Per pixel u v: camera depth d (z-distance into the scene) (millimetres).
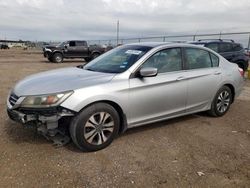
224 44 12578
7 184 3227
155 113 4746
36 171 3520
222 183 3408
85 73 4613
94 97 3953
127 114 4387
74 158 3891
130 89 4320
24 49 60469
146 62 4625
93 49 24062
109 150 4191
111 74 4422
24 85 4277
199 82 5297
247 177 3564
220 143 4613
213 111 5832
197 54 5477
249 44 19812
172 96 4891
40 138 4488
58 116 3816
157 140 4629
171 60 5000
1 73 13125
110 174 3514
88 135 4020
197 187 3307
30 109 3840
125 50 5137
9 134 4621
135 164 3787
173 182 3387
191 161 3932
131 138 4672
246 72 13367
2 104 6543
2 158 3807
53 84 4078
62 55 22938
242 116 6168
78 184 3281
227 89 5961
